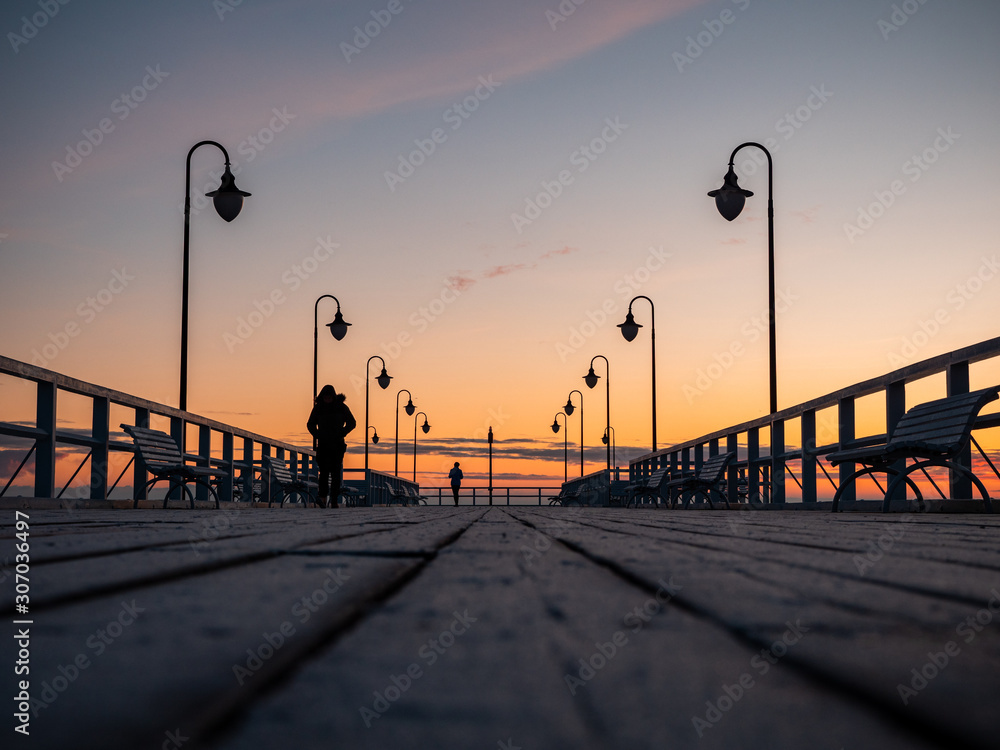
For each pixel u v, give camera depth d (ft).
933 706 2.27
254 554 6.89
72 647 2.97
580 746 1.98
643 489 68.33
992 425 24.61
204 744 1.98
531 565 6.82
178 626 3.42
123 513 23.03
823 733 2.11
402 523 15.39
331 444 52.95
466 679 2.64
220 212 48.14
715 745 2.01
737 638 3.35
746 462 47.47
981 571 6.07
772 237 50.19
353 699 2.40
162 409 38.37
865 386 31.45
